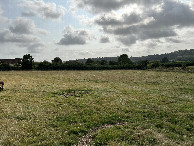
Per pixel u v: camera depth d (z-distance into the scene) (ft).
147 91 85.46
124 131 36.47
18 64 278.05
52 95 71.77
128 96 71.67
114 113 47.65
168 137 34.91
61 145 30.73
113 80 133.90
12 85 98.17
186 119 44.52
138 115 47.01
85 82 120.37
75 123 40.93
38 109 50.85
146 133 35.88
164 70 225.15
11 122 40.34
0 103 57.47
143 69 270.67
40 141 32.12
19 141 31.83
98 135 34.27
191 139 34.17
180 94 79.10
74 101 61.57
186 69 214.07
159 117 46.09
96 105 56.03
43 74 185.37
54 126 39.09
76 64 275.80
